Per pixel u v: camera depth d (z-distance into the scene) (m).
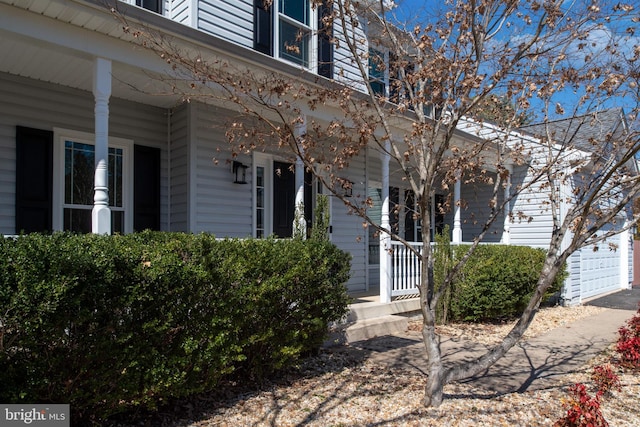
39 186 5.70
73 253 2.92
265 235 7.95
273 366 4.54
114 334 3.16
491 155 8.41
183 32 4.93
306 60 8.27
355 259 9.57
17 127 5.52
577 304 11.40
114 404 3.27
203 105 6.84
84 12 4.22
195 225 6.70
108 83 4.67
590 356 6.05
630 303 11.59
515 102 5.06
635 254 17.47
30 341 2.76
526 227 11.49
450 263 8.06
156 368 3.34
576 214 4.80
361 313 7.27
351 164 9.47
